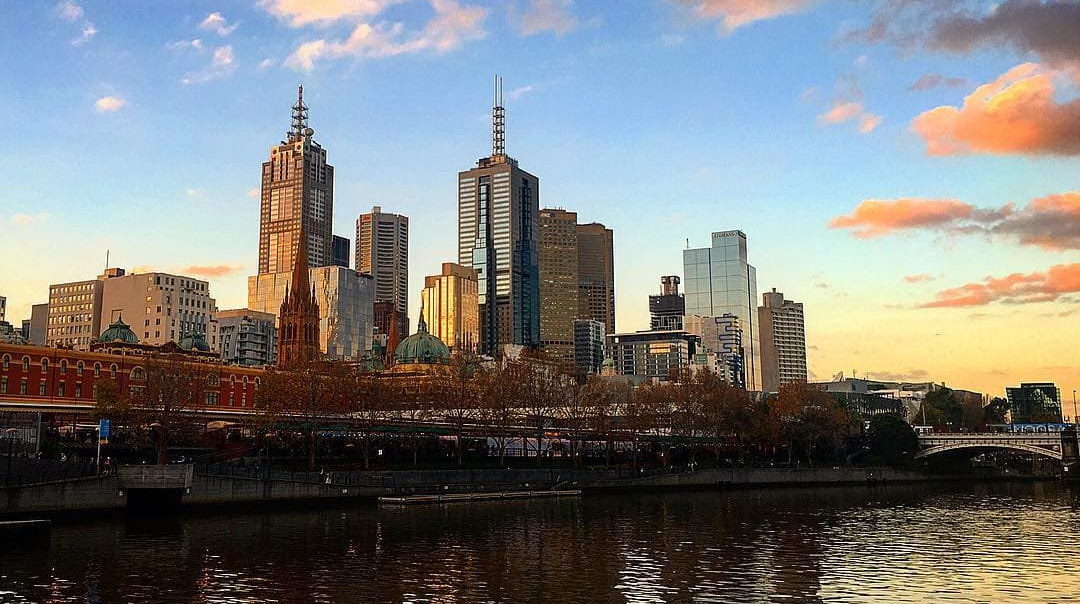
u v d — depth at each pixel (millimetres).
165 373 158500
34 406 170250
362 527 109000
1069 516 130125
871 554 88500
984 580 73938
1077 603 64938
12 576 73562
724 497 169125
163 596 66625
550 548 91938
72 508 106438
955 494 183000
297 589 69438
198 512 116938
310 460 154250
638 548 92125
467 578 74312
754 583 72312
